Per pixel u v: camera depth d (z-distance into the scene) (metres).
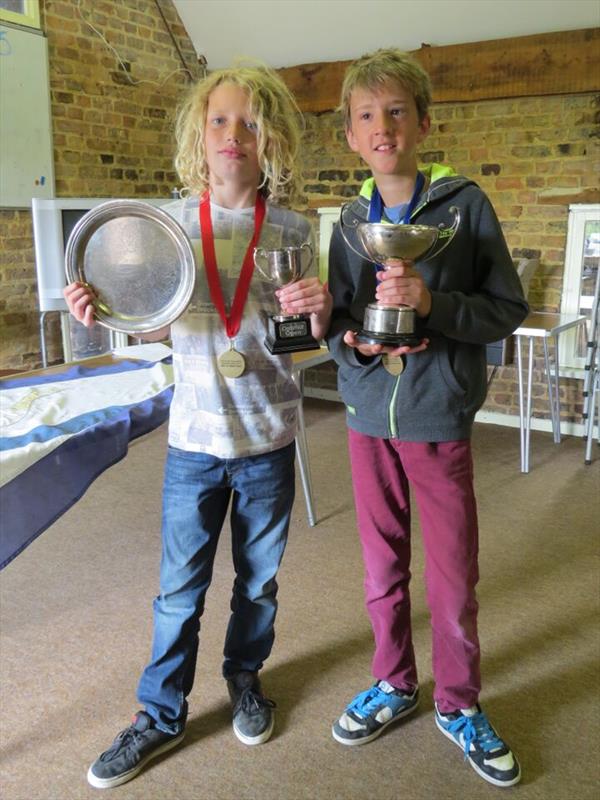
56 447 1.48
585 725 1.74
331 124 4.47
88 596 2.32
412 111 1.39
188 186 1.53
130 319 1.41
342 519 2.93
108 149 4.29
